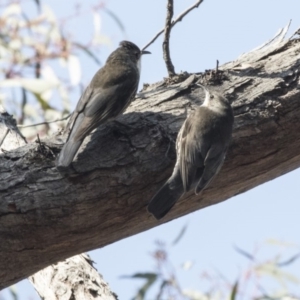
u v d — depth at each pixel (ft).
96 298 35.81
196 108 35.32
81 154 32.32
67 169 31.78
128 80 35.86
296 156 36.29
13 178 31.55
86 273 36.68
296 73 36.65
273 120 35.14
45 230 31.76
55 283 36.32
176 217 36.19
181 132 33.88
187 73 38.09
